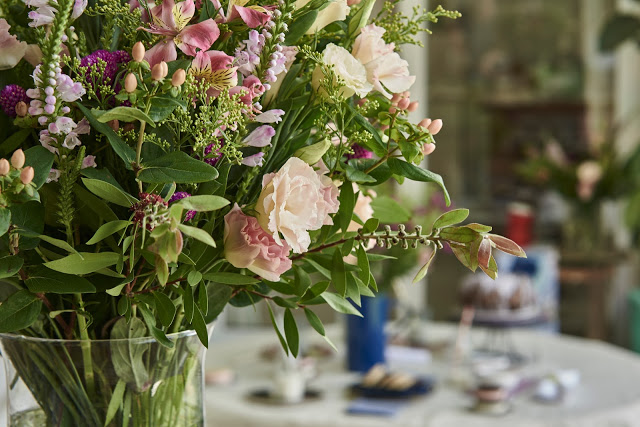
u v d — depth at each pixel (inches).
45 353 28.0
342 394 71.3
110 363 27.9
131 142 25.6
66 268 24.9
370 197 32.7
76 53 26.2
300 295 28.6
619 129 187.5
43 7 24.7
